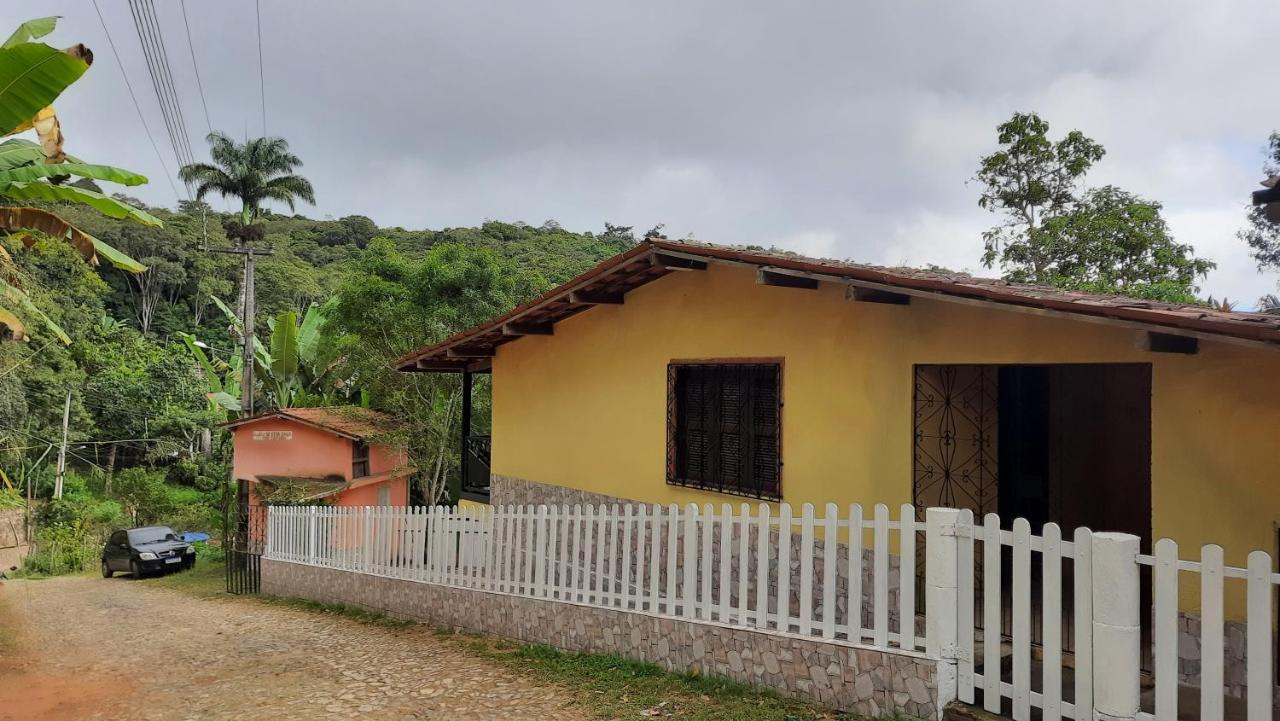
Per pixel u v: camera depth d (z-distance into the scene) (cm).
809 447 750
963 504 722
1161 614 404
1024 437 813
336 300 2428
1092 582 423
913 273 652
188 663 927
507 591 915
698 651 655
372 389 2191
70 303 3391
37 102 680
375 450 2169
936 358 649
